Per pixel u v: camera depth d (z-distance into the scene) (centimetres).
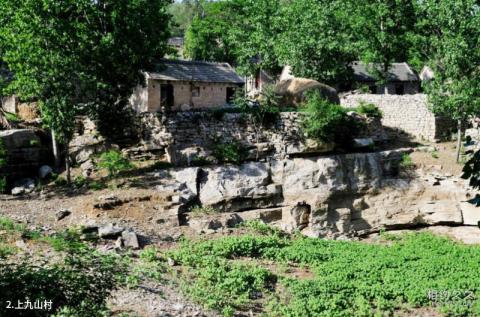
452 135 3359
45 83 2391
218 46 6103
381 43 4081
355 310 1564
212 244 2003
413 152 3105
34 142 2766
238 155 2783
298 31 3616
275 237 2191
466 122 3206
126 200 2297
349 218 2803
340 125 2959
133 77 2752
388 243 2667
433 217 2834
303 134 2894
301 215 2742
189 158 2759
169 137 2822
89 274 1223
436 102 2952
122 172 2659
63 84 2420
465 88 2844
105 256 1343
